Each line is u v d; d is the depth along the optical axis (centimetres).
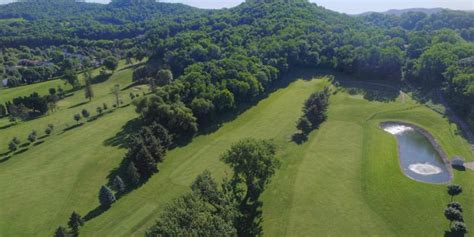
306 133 9825
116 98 13762
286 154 8738
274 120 10769
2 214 7019
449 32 16062
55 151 9531
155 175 8156
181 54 16400
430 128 10119
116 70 18338
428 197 6906
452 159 8169
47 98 13238
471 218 6234
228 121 10956
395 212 6488
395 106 11512
